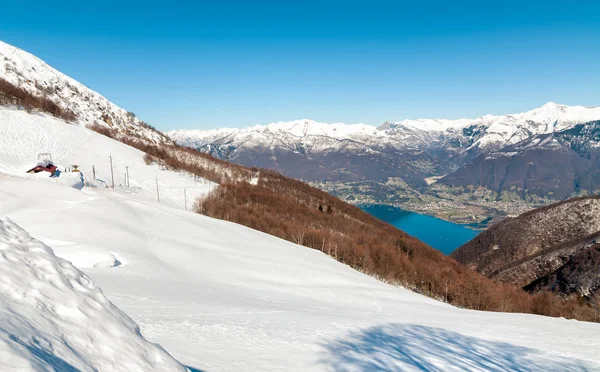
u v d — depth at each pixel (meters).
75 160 99.06
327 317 22.00
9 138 96.56
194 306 20.08
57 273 6.75
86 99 190.50
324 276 41.56
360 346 15.90
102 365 5.34
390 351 15.84
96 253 29.23
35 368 4.12
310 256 51.34
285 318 20.03
